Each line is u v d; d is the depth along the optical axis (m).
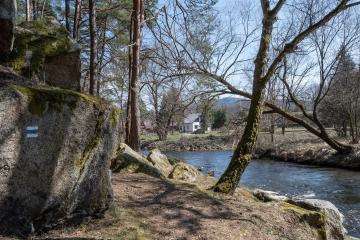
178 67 14.58
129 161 10.08
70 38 7.76
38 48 7.12
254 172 23.97
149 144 46.50
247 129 9.30
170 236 5.98
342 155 24.97
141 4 16.20
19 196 4.79
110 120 5.79
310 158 27.45
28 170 4.84
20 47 6.94
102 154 5.71
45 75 7.11
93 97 5.69
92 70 13.44
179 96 18.02
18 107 4.71
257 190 10.69
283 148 31.47
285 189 18.28
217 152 42.44
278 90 20.67
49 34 7.50
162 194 7.95
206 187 10.05
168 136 52.19
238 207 7.87
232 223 6.95
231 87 15.00
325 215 8.58
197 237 6.12
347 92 30.72
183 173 11.32
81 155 5.39
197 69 14.59
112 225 5.91
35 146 4.88
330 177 21.22
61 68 7.39
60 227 5.38
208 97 15.47
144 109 29.73
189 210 7.20
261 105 9.38
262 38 9.45
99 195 5.80
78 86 7.66
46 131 4.97
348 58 26.12
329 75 22.42
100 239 5.33
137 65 15.63
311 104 24.70
